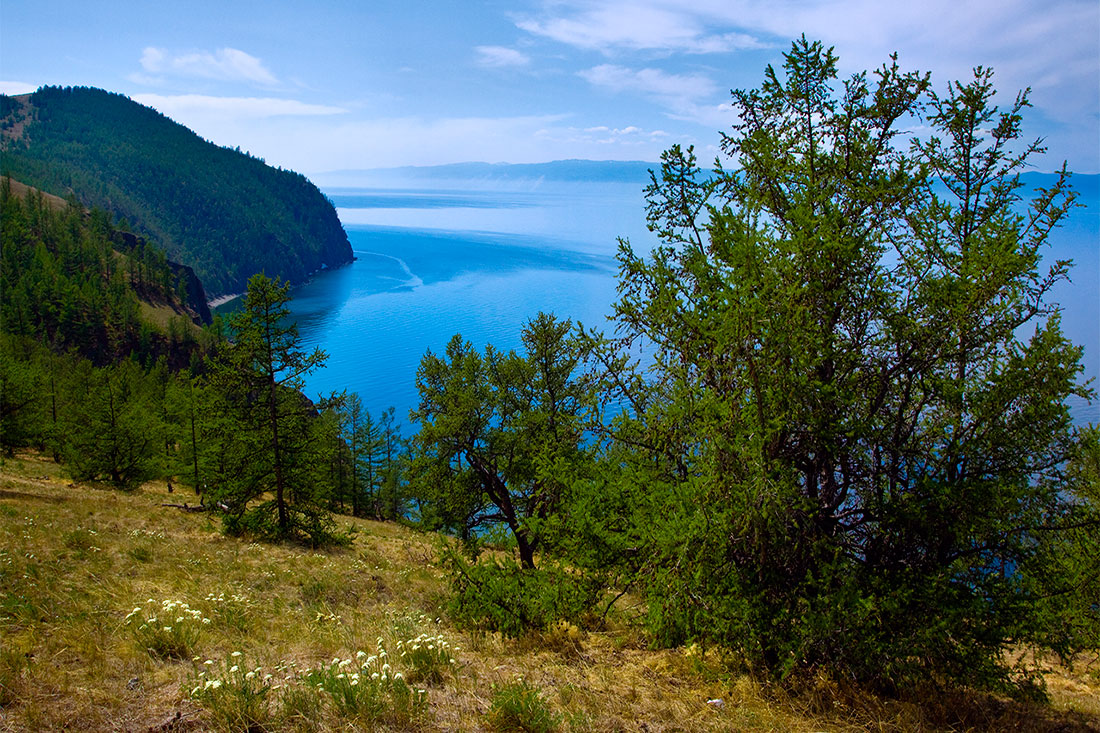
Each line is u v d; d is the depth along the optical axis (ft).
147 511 80.18
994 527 23.40
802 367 24.59
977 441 24.35
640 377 29.78
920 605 23.88
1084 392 23.65
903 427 26.89
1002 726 24.39
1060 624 24.89
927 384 25.59
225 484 79.10
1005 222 24.63
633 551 28.37
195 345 498.28
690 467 27.58
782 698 23.98
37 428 132.87
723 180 28.48
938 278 25.72
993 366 24.97
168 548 49.06
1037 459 24.67
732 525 24.06
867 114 27.27
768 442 24.67
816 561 24.93
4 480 92.84
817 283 24.98
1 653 19.89
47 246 601.62
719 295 24.27
